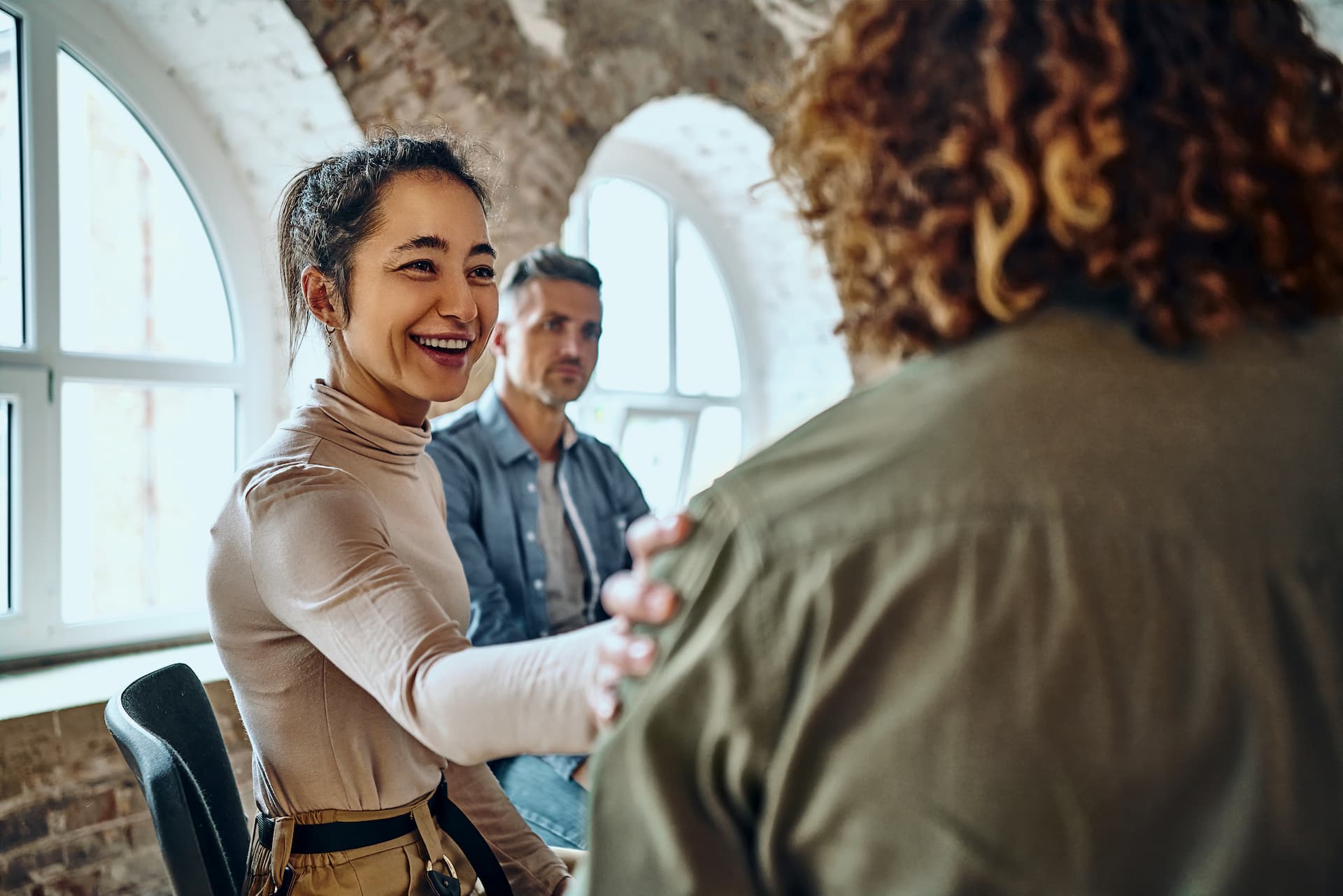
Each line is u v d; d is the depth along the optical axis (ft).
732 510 1.71
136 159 7.93
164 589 8.21
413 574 3.02
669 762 1.66
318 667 3.29
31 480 7.02
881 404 1.73
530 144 9.10
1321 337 1.77
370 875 3.36
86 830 5.93
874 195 1.78
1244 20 1.71
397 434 3.70
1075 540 1.55
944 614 1.57
